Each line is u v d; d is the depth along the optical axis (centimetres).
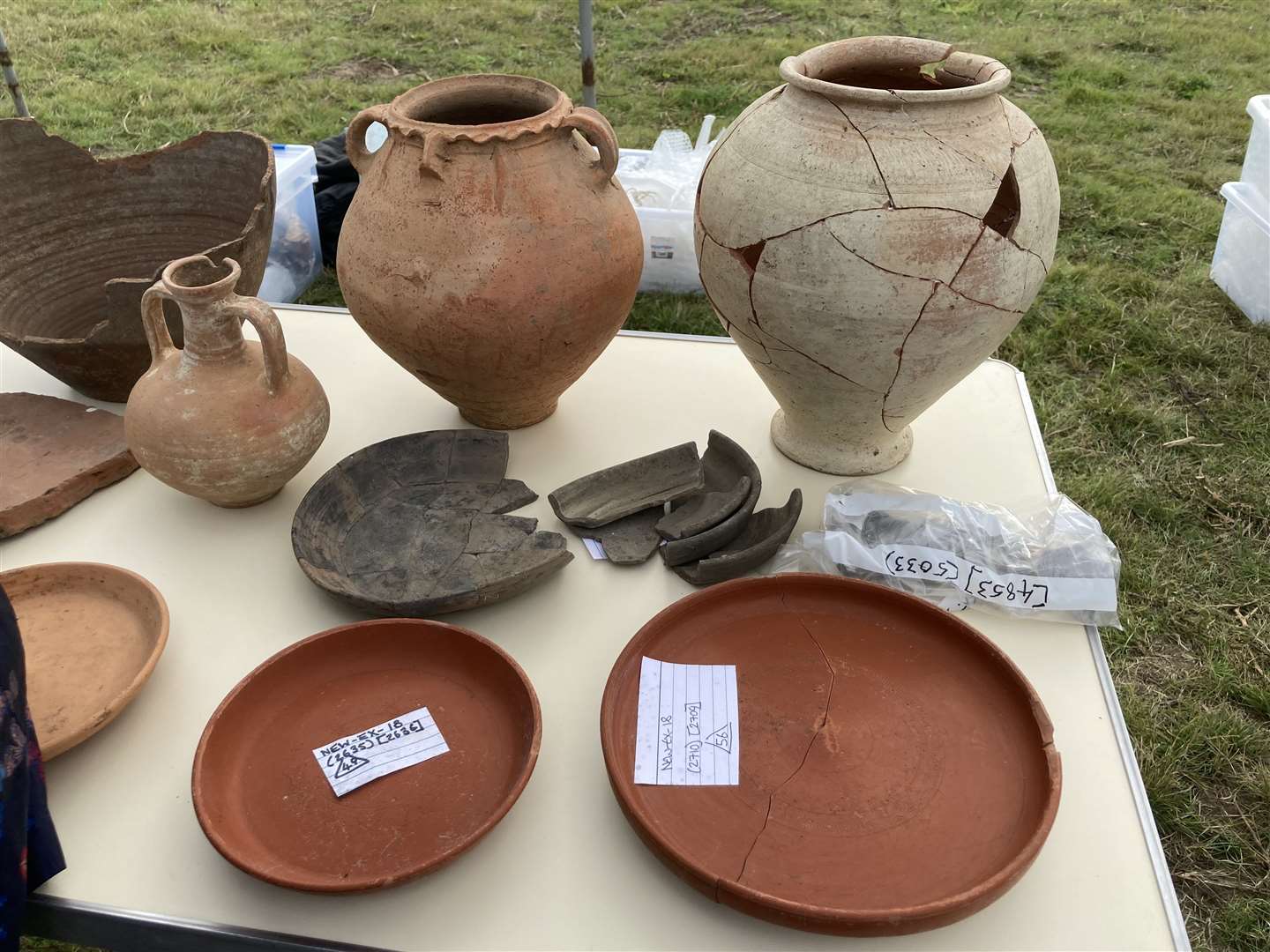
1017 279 107
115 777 97
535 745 91
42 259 159
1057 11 475
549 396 138
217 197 163
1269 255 260
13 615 83
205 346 114
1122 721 102
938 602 117
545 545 121
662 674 104
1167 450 231
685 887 87
